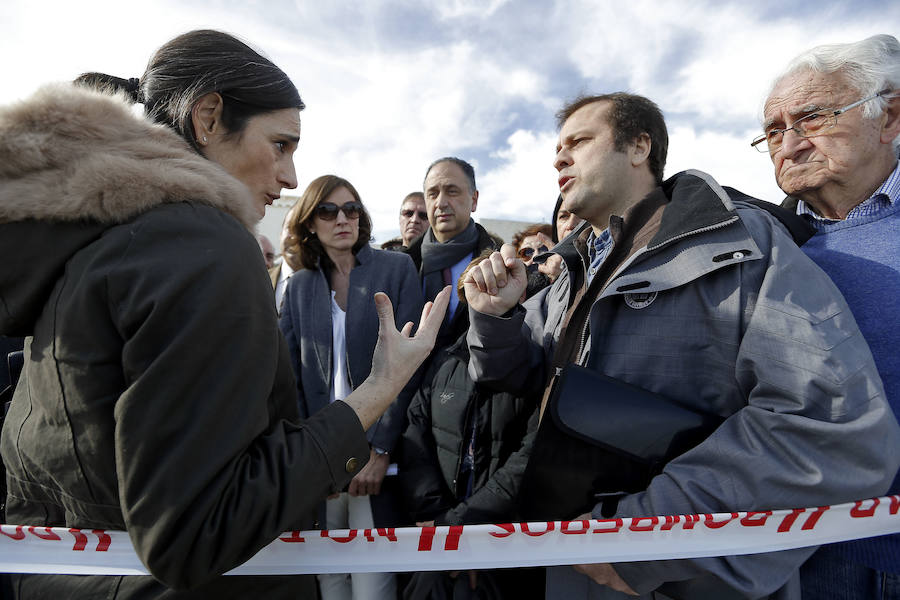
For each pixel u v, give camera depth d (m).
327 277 2.43
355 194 2.36
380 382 0.87
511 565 0.93
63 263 0.68
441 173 2.71
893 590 1.08
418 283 2.43
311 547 0.91
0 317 0.73
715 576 0.94
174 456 0.58
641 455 1.02
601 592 1.10
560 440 1.06
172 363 0.59
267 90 0.91
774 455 0.89
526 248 3.06
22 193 0.65
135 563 0.78
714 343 1.05
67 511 0.77
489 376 1.39
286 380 0.86
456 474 1.71
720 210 1.05
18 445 0.77
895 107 1.17
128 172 0.66
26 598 0.84
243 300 0.66
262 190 0.97
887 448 0.87
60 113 0.68
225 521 0.60
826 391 0.88
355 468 0.76
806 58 1.24
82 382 0.65
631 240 1.25
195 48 0.88
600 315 1.20
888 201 1.18
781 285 0.97
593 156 1.30
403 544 0.93
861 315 1.16
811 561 1.24
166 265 0.63
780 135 1.29
